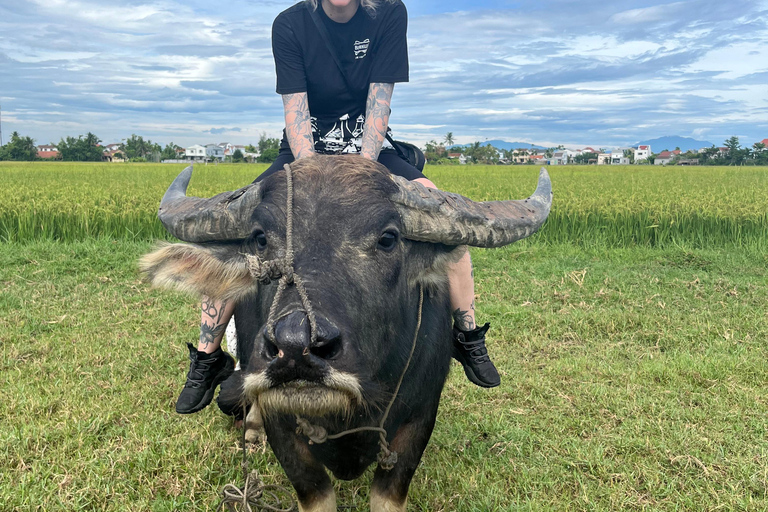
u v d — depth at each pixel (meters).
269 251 1.95
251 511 2.72
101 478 2.98
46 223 10.05
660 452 3.25
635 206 11.06
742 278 7.22
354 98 3.16
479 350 3.02
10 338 5.09
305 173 2.06
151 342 5.07
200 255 2.12
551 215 10.41
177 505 2.82
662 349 5.05
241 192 2.22
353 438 2.29
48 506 2.78
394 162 3.14
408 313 2.24
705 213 10.45
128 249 9.02
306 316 1.62
